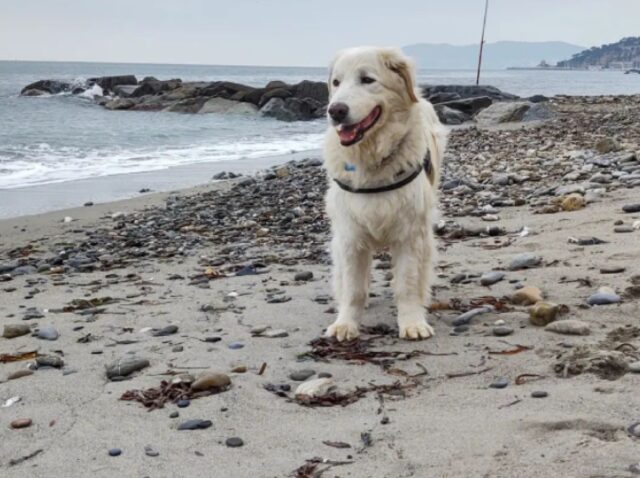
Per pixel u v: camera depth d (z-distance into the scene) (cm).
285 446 171
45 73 6134
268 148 1089
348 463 161
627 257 293
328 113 231
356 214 242
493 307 259
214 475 161
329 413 187
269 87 1998
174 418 190
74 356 242
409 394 195
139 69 10100
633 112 1264
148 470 165
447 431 170
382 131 235
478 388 193
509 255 328
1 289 342
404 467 157
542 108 1282
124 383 216
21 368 232
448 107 1516
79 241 458
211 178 746
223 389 206
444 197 500
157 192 651
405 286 249
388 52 237
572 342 216
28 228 501
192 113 1866
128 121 1545
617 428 162
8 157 874
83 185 695
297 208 530
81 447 177
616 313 236
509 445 160
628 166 536
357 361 223
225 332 259
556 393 182
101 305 306
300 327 261
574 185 472
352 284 252
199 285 329
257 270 350
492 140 928
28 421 191
